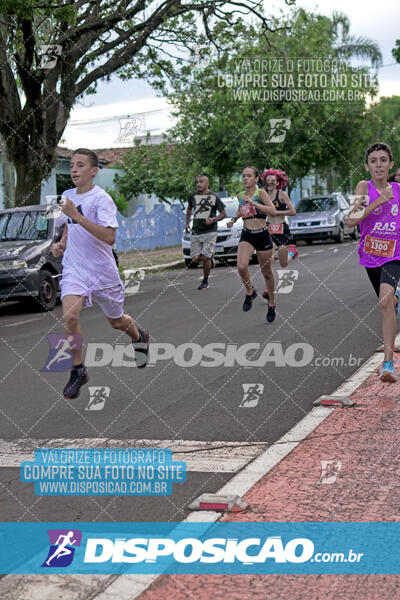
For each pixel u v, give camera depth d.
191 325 9.50
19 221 13.47
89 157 5.29
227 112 28.80
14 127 16.81
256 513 3.58
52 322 11.07
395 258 5.77
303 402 5.66
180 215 32.25
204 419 5.30
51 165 17.42
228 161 29.73
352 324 9.04
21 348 8.69
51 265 13.04
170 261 22.70
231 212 20.67
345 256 20.11
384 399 5.50
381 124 31.09
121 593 2.88
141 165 32.88
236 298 12.13
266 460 4.30
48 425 5.30
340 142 30.92
